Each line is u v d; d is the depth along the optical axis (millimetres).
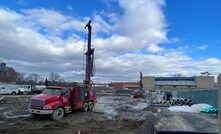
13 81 96812
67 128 13109
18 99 35656
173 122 14156
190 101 30016
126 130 12609
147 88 116625
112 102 37750
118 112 21812
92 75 28391
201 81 110375
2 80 93500
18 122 14914
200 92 28031
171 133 7254
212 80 109688
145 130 6520
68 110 17578
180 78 117688
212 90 22578
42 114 15953
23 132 11875
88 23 28703
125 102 37781
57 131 12242
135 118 17500
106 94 73188
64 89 17453
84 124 14438
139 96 57344
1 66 97375
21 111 21125
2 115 18297
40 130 12445
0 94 45562
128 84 129875
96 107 21000
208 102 24078
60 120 15961
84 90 20656
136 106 29406
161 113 19656
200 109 21109
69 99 18016
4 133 11617
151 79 117312
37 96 16219
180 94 43906
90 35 28812
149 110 23016
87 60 28594
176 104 30016
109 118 17500
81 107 20000
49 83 20656
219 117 3994
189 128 11891
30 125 13922
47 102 15648
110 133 11828
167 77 117938
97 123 14805
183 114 18891
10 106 26250
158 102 33281
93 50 28719
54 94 16672
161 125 12836
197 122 14328
